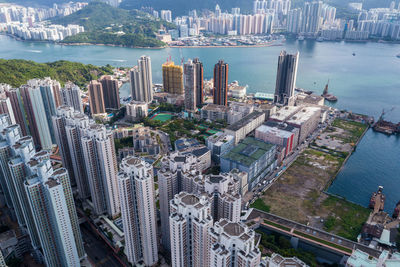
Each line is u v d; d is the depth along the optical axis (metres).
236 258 194.75
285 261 184.12
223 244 197.00
